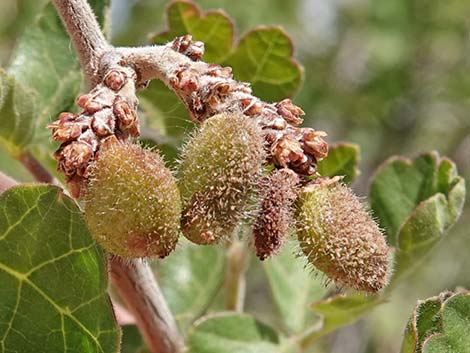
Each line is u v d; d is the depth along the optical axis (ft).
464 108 0.96
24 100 0.29
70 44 0.33
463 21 0.96
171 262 0.36
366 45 0.97
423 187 0.32
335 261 0.23
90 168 0.23
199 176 0.23
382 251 0.23
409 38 0.96
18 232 0.23
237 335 0.32
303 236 0.23
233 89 0.24
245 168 0.23
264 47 0.34
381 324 0.90
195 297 0.35
